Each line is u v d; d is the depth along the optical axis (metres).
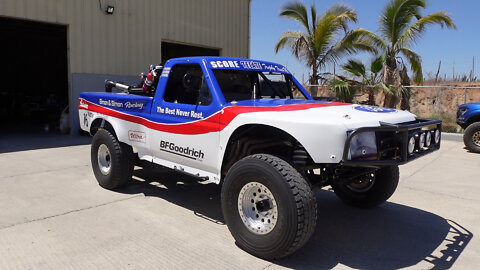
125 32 12.06
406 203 5.28
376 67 15.61
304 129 3.30
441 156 9.05
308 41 16.20
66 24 10.70
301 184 3.19
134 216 4.50
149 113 4.85
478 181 6.55
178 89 4.72
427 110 23.06
